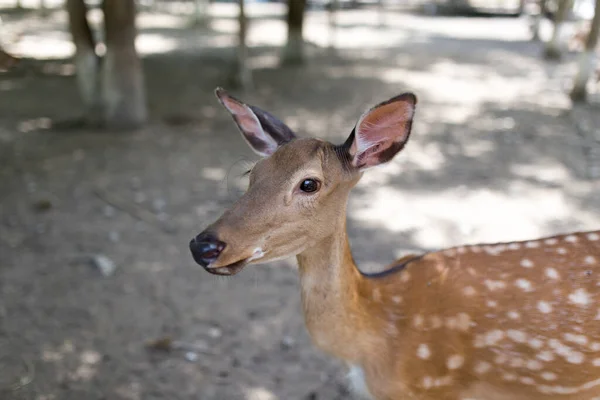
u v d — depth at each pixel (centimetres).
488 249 218
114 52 795
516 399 212
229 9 3005
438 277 212
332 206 191
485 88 1150
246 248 178
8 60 370
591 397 206
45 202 538
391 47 1750
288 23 1378
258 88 1120
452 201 566
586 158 700
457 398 213
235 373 325
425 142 767
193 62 1406
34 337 350
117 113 813
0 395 302
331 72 1310
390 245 475
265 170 186
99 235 487
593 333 196
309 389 313
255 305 391
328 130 830
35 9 2456
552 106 988
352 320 205
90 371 323
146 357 336
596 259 205
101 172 643
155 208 546
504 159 696
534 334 199
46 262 439
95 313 377
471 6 2939
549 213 537
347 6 3130
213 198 574
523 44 1864
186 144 758
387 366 209
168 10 2747
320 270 200
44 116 875
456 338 204
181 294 403
